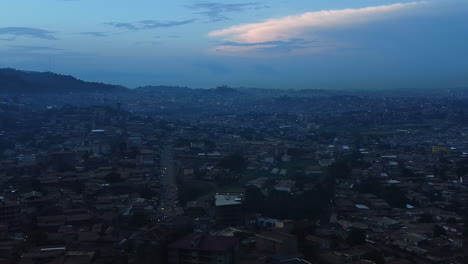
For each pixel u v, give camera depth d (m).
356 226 188.25
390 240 172.62
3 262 136.62
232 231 162.00
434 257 156.00
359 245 160.75
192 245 127.31
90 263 134.88
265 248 145.00
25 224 180.62
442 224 192.50
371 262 141.38
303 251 149.00
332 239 164.38
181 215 185.12
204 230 163.38
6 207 181.25
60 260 135.38
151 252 130.50
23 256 139.75
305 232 166.88
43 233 162.75
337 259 143.88
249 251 143.62
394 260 149.62
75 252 142.38
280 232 151.38
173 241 135.62
